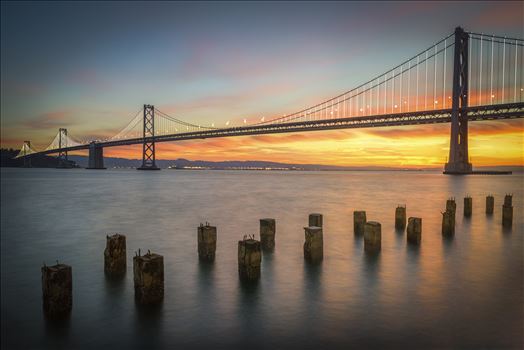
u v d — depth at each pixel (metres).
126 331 7.18
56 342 6.90
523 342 6.57
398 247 13.05
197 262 11.45
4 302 8.62
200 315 7.73
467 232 15.91
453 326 7.13
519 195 35.28
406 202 29.20
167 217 21.42
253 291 8.95
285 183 61.38
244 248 9.62
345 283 9.44
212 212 23.50
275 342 6.71
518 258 11.72
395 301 8.29
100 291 9.02
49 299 7.71
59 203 29.05
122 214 22.72
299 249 12.90
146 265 8.06
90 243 14.68
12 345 6.83
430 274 10.13
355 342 6.65
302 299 8.46
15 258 12.46
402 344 6.55
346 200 31.08
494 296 8.53
